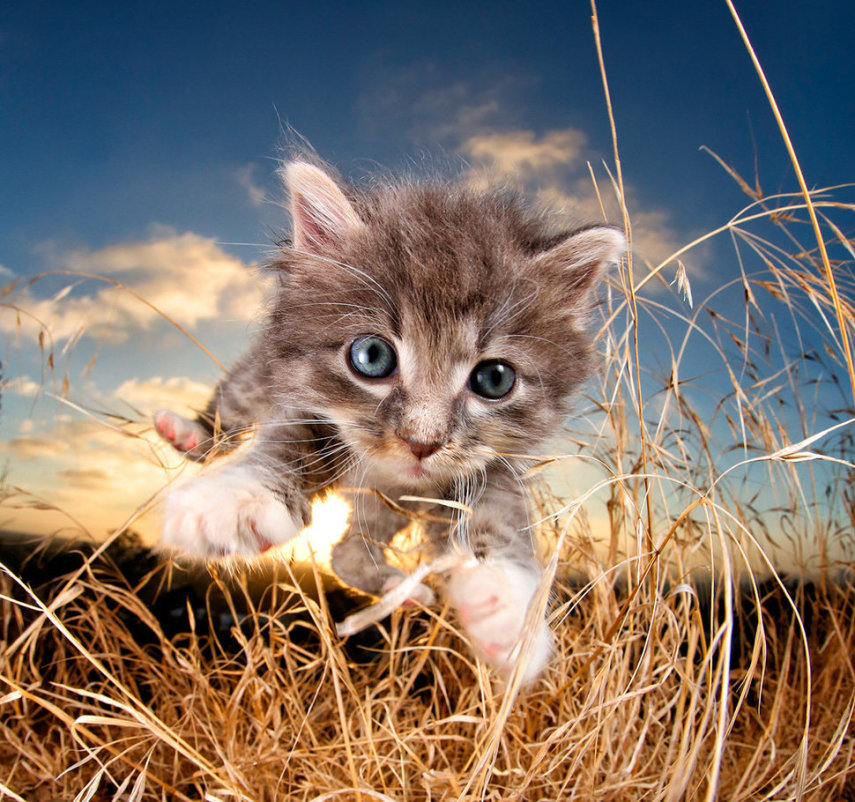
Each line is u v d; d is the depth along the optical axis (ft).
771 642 0.73
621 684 0.53
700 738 0.40
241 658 0.74
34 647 0.61
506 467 0.55
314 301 0.54
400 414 0.51
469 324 0.51
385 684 0.61
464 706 0.64
